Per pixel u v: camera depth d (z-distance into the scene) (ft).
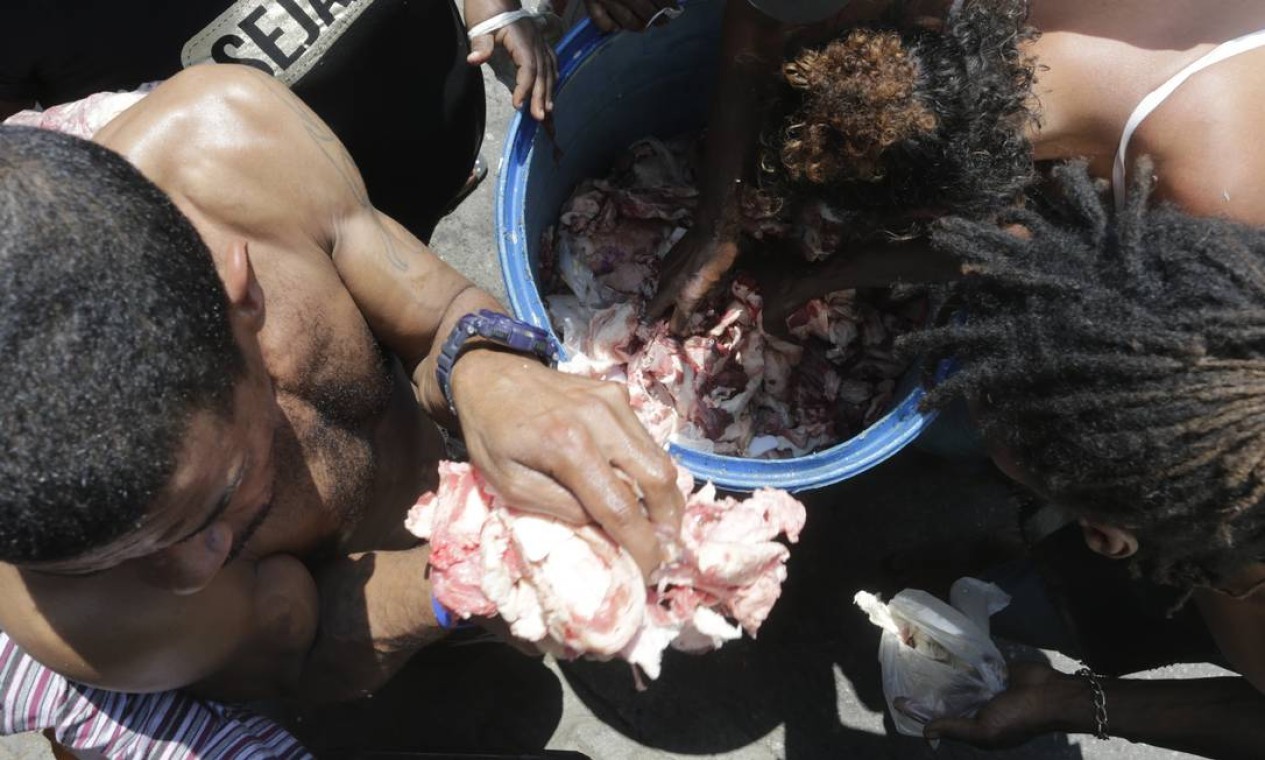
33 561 2.54
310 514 4.03
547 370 3.44
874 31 3.90
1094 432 3.32
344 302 4.07
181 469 2.60
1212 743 4.94
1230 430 3.11
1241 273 3.14
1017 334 3.51
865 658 6.66
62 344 2.33
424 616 3.87
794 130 4.12
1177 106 4.19
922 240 5.13
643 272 6.26
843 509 6.95
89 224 2.43
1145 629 5.55
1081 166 3.71
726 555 3.06
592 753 6.48
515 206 5.07
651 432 4.11
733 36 4.61
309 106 4.97
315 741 6.43
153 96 3.83
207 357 2.63
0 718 3.66
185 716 3.69
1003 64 3.99
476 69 6.01
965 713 5.51
